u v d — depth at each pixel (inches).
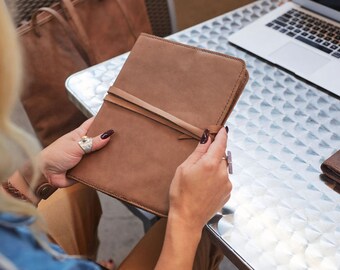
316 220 26.2
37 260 16.4
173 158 27.0
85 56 48.0
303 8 41.4
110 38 50.5
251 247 25.3
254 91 34.9
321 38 38.3
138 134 28.0
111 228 58.3
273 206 27.1
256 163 29.5
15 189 29.8
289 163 29.5
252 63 37.5
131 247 56.2
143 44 29.7
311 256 24.6
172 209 25.4
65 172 29.2
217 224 26.4
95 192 38.1
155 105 27.9
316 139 31.0
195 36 40.5
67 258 18.5
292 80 35.7
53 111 49.6
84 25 48.4
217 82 27.3
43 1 50.0
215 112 26.9
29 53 46.0
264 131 31.7
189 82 27.8
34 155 20.4
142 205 26.7
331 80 34.7
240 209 27.1
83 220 36.8
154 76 28.6
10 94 18.0
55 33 46.7
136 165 27.5
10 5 20.4
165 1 53.6
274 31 39.5
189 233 25.2
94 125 29.1
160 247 33.0
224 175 25.9
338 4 38.5
